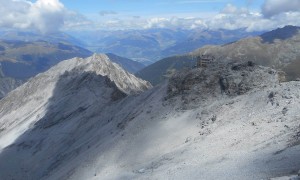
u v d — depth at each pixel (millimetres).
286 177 42781
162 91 132000
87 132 172875
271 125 73312
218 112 96312
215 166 61938
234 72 110062
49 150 180875
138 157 97812
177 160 77062
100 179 94562
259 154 59062
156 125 109812
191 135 93812
